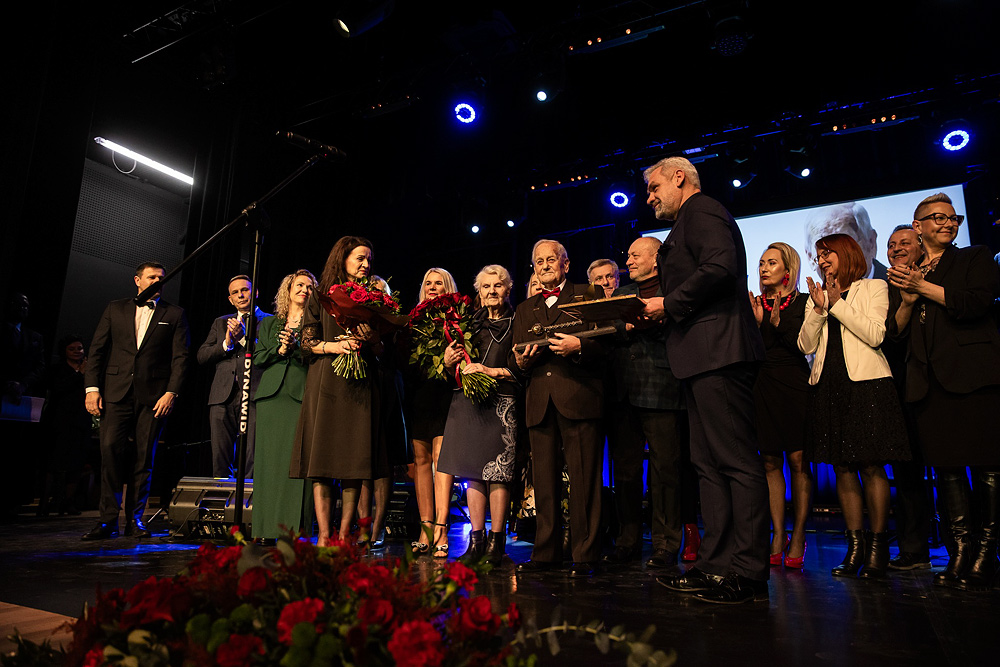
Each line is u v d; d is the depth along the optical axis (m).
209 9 6.46
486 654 0.80
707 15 6.25
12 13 5.18
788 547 3.15
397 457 3.27
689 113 8.11
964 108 6.41
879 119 6.72
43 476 4.93
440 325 2.84
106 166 6.96
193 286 6.86
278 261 7.73
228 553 0.90
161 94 7.05
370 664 0.68
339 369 2.60
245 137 7.53
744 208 7.33
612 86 8.55
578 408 2.52
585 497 2.51
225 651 0.67
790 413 2.93
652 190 2.38
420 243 9.74
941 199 2.59
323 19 7.43
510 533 4.09
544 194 9.28
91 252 6.79
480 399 2.71
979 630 1.60
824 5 7.23
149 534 3.56
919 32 7.07
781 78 7.71
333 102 8.08
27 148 5.21
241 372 4.35
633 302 2.13
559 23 6.88
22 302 4.82
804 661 1.33
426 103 7.85
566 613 1.76
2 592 1.98
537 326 2.65
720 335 2.05
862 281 2.78
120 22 6.35
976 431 2.27
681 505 3.01
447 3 7.54
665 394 2.91
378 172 9.12
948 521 2.39
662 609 1.83
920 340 2.45
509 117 9.05
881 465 2.57
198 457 6.45
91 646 0.77
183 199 7.77
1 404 4.23
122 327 3.73
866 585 2.31
